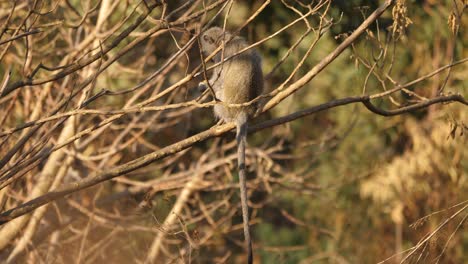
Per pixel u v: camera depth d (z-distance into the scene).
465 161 20.78
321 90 21.69
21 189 16.17
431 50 20.94
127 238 18.17
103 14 15.19
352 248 21.88
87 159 16.23
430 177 20.59
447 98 12.45
